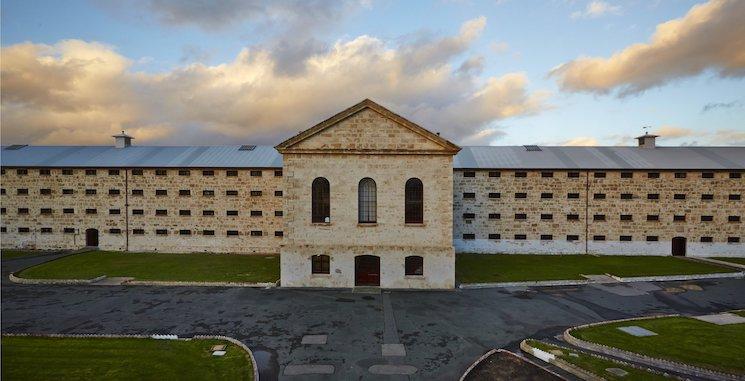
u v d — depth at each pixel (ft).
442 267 88.17
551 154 141.59
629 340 59.06
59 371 48.32
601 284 92.73
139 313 71.46
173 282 90.84
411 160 88.53
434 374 50.57
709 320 68.54
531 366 52.42
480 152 145.48
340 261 88.53
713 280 96.58
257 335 62.08
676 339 59.47
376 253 88.38
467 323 67.92
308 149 88.58
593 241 128.98
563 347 57.47
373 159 88.58
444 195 88.17
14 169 133.39
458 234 131.95
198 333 62.75
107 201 132.67
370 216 90.27
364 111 88.58
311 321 68.13
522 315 71.97
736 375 48.65
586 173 128.77
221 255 126.93
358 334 62.85
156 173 132.05
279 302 77.97
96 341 57.88
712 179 125.80
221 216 131.64
